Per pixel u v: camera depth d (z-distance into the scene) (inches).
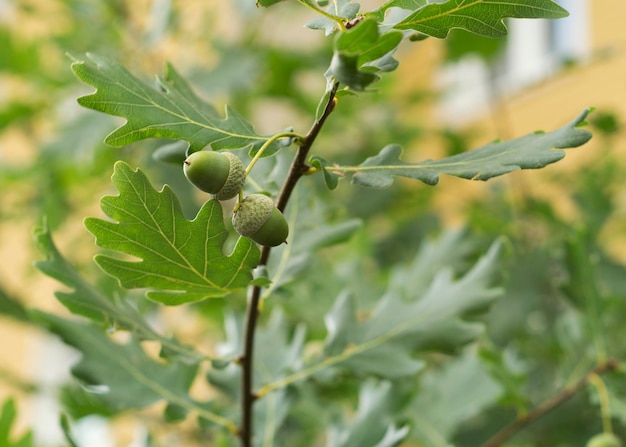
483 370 34.3
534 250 49.1
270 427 28.0
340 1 22.4
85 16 57.1
